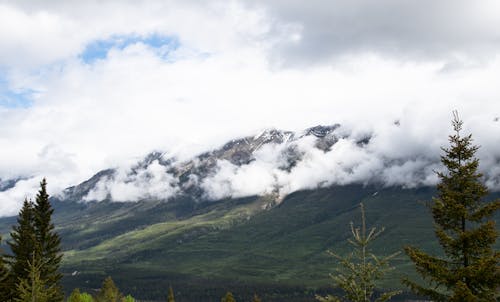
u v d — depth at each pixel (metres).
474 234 30.94
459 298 29.27
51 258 68.56
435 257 32.56
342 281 27.66
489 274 30.17
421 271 32.00
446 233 32.81
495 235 30.70
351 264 27.95
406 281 32.50
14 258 65.62
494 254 30.55
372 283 27.16
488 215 32.09
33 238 66.44
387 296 28.09
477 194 32.84
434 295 31.41
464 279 31.44
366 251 27.97
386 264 27.39
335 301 27.92
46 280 62.72
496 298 30.09
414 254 32.09
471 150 33.53
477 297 29.47
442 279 30.83
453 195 32.69
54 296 65.56
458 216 32.38
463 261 32.25
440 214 33.19
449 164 33.81
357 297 27.03
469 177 32.94
